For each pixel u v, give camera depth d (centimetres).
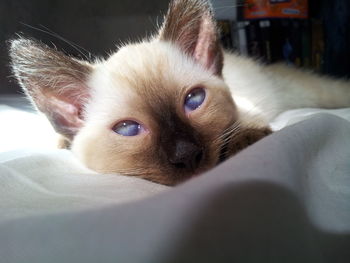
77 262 5
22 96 24
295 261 5
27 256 5
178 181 11
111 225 5
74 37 28
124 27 30
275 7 33
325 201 7
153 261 5
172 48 15
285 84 24
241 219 5
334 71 34
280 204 5
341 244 6
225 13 33
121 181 10
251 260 5
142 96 13
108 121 13
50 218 6
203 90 14
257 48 33
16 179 10
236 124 14
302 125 9
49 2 26
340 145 10
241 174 6
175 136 12
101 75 15
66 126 15
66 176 11
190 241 5
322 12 35
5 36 24
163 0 32
